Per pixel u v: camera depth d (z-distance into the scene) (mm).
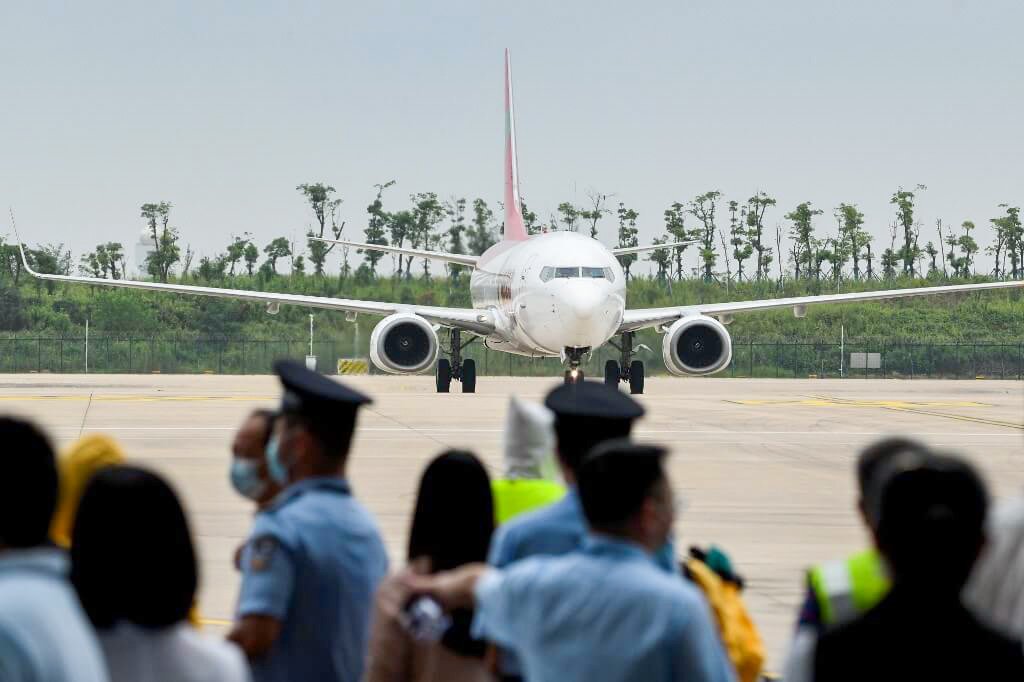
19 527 15109
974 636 14961
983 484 15586
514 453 26109
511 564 21578
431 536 21453
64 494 23094
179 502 16516
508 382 185250
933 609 15125
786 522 56031
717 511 58844
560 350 130625
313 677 21906
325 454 22812
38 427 15531
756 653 22250
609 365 154000
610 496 17781
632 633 17344
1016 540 22188
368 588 22312
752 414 117875
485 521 21609
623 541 17984
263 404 124625
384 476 69000
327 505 22359
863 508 21812
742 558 48062
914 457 15844
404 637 19781
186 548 16344
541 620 17688
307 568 21719
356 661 22234
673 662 17406
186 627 16859
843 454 83250
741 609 22531
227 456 77938
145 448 82125
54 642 14352
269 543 21656
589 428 21578
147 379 187250
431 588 18828
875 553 19828
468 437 90750
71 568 16281
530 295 131375
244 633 21438
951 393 160125
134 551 15961
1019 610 22031
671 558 20828
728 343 136000
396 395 143125
